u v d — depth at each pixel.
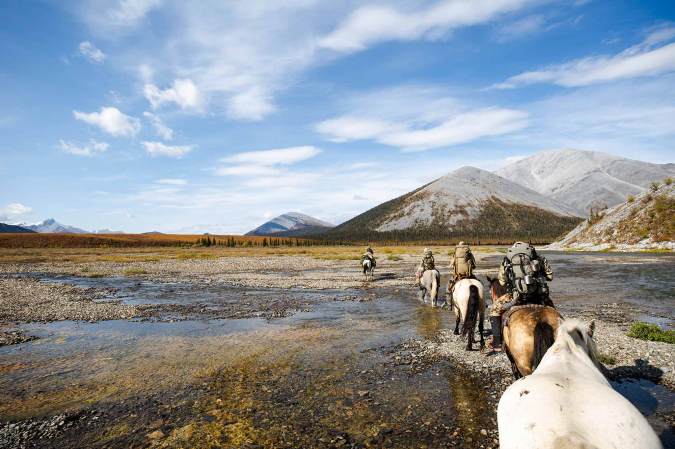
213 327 14.51
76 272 39.91
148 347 11.70
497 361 9.38
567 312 16.03
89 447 5.91
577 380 3.30
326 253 87.12
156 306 19.33
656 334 11.17
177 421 6.71
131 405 7.43
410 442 5.86
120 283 30.12
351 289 25.14
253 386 8.31
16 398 7.84
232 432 6.27
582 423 2.77
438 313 16.47
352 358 10.21
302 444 5.87
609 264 39.75
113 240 150.12
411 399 7.41
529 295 6.34
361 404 7.25
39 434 6.34
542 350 4.84
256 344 11.88
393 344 11.56
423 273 19.19
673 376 8.27
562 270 34.47
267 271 39.88
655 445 2.73
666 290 21.78
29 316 16.83
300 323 14.98
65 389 8.30
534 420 2.89
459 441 5.84
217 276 34.97
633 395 7.42
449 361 9.63
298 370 9.32
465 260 12.20
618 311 16.16
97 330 14.16
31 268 45.34
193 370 9.45
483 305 10.31
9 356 10.85
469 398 7.38
